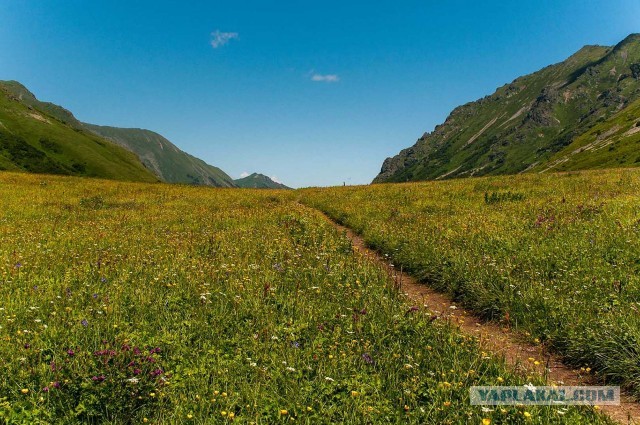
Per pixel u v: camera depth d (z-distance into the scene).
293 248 13.64
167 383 5.07
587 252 10.41
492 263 10.00
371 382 5.31
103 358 5.26
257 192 43.50
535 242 11.78
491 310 8.46
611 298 7.66
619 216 13.91
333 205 27.45
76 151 151.38
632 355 5.70
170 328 6.96
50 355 5.73
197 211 24.98
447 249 11.84
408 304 8.15
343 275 10.45
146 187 44.00
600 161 167.62
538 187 26.95
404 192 30.66
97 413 4.53
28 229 17.62
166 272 10.09
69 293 8.27
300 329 7.04
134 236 15.93
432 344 6.48
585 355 6.21
